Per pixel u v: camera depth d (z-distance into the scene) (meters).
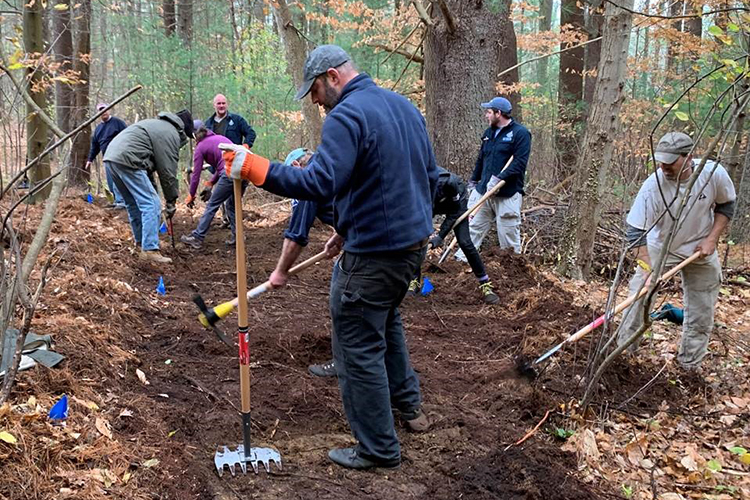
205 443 3.32
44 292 4.62
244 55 15.64
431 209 3.18
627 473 3.42
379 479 3.13
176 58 13.96
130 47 15.58
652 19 7.89
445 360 4.76
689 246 4.41
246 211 10.42
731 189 4.23
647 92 11.73
